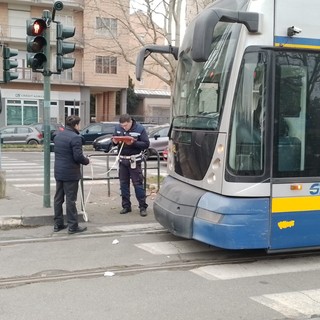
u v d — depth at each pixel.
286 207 5.55
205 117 5.86
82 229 7.20
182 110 6.55
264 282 5.15
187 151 6.21
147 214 8.30
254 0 5.41
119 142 8.02
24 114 40.16
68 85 41.06
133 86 53.81
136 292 4.79
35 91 40.28
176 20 16.41
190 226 5.79
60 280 5.12
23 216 7.52
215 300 4.61
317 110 5.65
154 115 53.34
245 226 5.40
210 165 5.69
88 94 42.00
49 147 8.17
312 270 5.60
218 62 5.75
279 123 5.50
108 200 9.54
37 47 7.86
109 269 5.52
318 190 5.68
